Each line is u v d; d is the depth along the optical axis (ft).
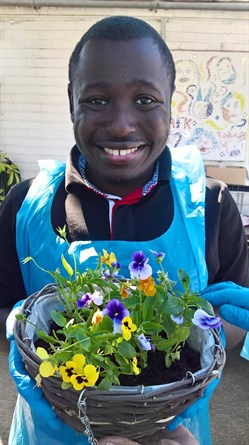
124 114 1.73
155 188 2.09
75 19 7.92
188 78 7.96
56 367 1.38
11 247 2.26
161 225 2.05
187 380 1.41
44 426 2.04
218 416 4.89
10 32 8.20
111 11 7.66
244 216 8.13
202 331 1.70
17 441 2.27
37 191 2.20
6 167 8.59
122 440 1.51
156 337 1.65
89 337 1.43
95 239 2.03
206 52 7.80
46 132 8.73
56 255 2.02
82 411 1.36
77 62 1.82
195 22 7.65
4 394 5.13
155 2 7.26
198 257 2.04
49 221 2.10
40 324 1.74
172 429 1.65
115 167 1.84
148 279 1.60
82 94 1.76
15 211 2.25
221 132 8.16
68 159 2.20
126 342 1.49
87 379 1.32
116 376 1.47
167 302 1.60
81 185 2.06
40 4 7.62
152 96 1.75
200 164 2.23
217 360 1.53
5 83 8.54
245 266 2.31
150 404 1.37
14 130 8.79
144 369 1.61
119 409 1.37
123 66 1.69
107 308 1.51
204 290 2.08
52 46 8.20
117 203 2.04
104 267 1.95
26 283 2.20
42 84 8.45
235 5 7.21
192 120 8.16
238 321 1.91
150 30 1.81
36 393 1.65
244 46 7.71
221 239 2.20
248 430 4.71
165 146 2.06
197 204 2.10
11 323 1.87
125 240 2.02
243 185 8.18
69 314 1.75
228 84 7.92
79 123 1.81
